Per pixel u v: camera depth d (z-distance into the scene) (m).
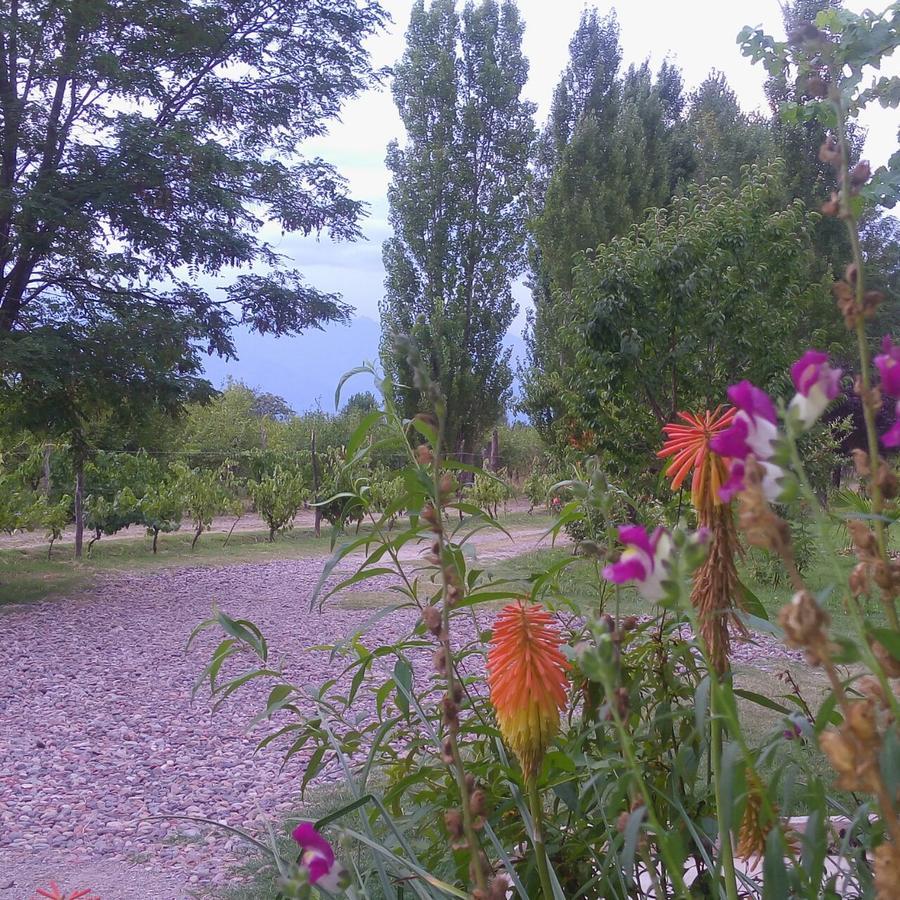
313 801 5.28
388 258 26.47
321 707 1.94
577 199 20.50
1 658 8.98
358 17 15.09
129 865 4.56
